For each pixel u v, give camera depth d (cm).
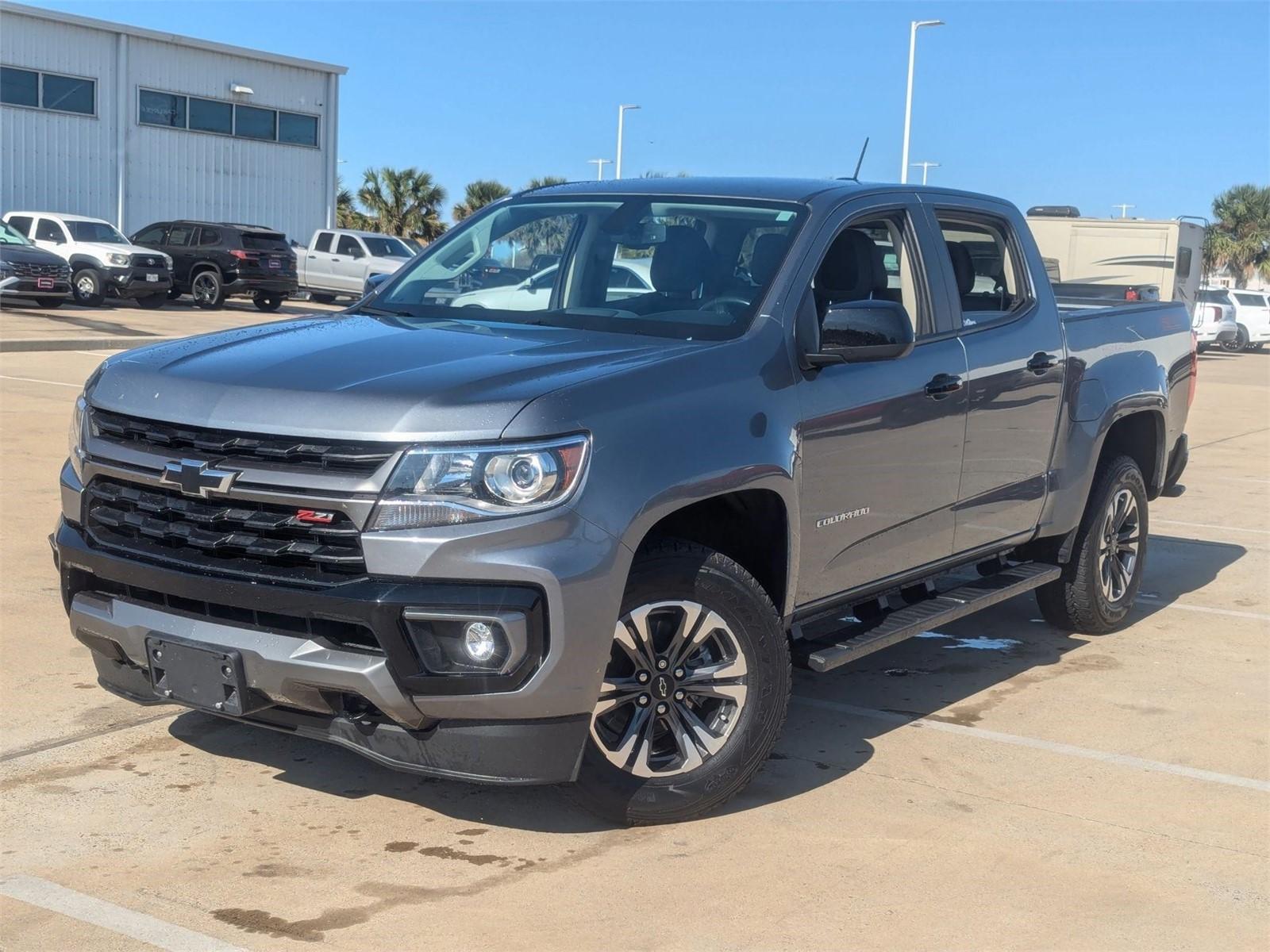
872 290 511
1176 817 453
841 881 393
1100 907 384
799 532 450
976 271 582
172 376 407
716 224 495
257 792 443
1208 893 396
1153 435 702
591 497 379
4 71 3175
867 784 471
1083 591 657
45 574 689
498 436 370
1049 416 595
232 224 3067
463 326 466
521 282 507
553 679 374
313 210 3916
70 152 3322
